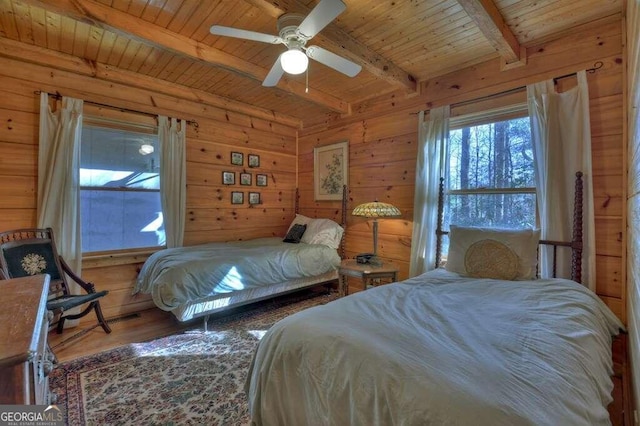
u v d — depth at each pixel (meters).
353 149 3.94
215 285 2.70
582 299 1.69
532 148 2.40
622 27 2.07
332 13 1.64
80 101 2.91
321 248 3.64
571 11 2.07
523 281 2.04
